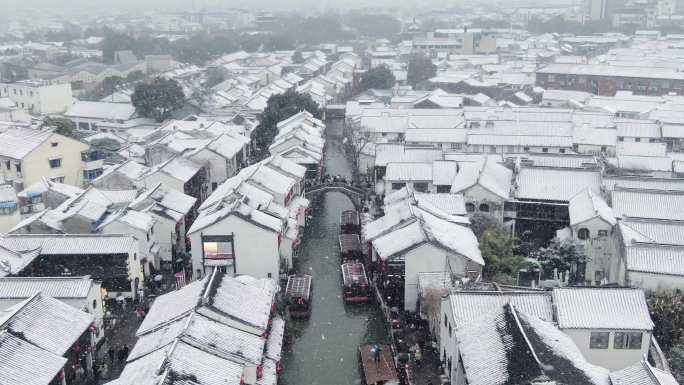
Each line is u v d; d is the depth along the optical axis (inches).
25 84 6215.6
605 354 2076.8
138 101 5861.2
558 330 1969.7
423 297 2516.0
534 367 1649.9
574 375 1684.3
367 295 2839.6
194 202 3444.9
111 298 2755.9
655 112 5324.8
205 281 2203.5
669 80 6865.2
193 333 1929.1
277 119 5674.2
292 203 3624.5
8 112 5359.3
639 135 4783.5
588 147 4520.2
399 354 2301.9
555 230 3275.1
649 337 2052.2
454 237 2775.6
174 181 3671.3
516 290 2265.0
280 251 3102.9
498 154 4222.4
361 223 3558.1
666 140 4741.6
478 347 1871.3
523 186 3385.8
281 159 3922.2
